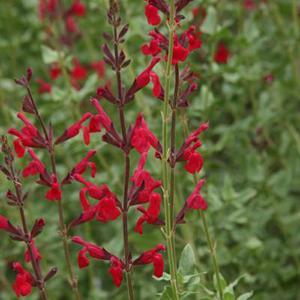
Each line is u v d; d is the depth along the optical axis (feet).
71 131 16.52
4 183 22.81
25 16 42.45
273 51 33.71
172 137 16.47
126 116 29.66
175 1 15.88
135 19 27.12
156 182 15.79
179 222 16.62
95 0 27.35
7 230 16.26
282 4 34.40
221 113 33.09
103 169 30.71
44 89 30.07
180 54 15.62
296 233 28.76
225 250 25.08
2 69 38.58
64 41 32.76
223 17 34.42
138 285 27.58
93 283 27.14
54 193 16.21
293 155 30.71
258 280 26.94
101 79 32.12
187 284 18.04
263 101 29.94
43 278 16.44
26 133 16.40
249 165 27.96
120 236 25.25
